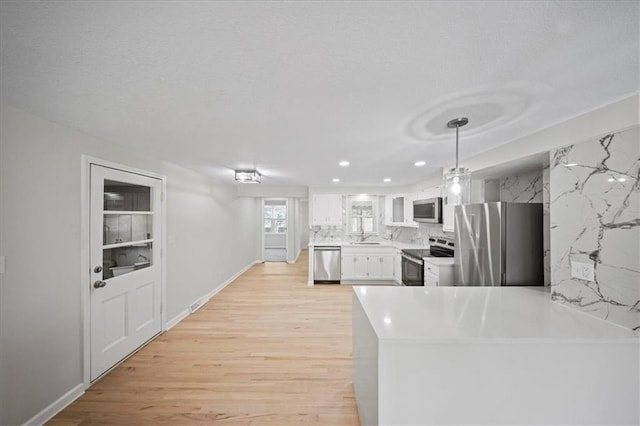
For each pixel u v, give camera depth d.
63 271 2.22
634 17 0.97
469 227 3.01
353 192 6.54
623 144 1.63
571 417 1.48
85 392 2.39
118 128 2.29
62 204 2.21
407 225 5.85
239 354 3.06
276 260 9.48
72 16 0.97
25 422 1.93
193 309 4.39
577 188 1.90
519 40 1.11
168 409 2.20
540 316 1.76
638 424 1.48
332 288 5.80
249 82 1.49
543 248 2.62
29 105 1.81
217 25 1.03
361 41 1.13
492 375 1.47
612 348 1.48
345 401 2.30
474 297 2.17
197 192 4.58
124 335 2.93
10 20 0.99
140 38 1.11
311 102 1.74
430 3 0.92
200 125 2.20
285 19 1.00
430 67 1.33
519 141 2.42
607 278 1.70
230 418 2.11
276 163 3.76
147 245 3.36
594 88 1.51
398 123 2.10
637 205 1.56
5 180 1.82
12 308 1.86
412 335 1.47
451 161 3.48
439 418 1.47
